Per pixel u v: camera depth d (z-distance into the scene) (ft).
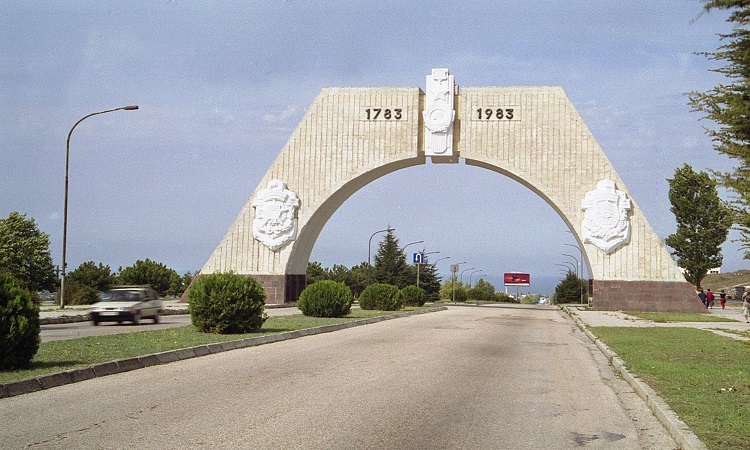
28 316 37.73
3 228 179.73
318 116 160.25
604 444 25.53
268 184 160.04
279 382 37.60
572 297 333.42
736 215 30.53
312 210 158.81
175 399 31.83
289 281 161.07
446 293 357.61
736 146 31.07
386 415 29.37
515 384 39.55
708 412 29.63
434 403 32.60
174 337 60.23
